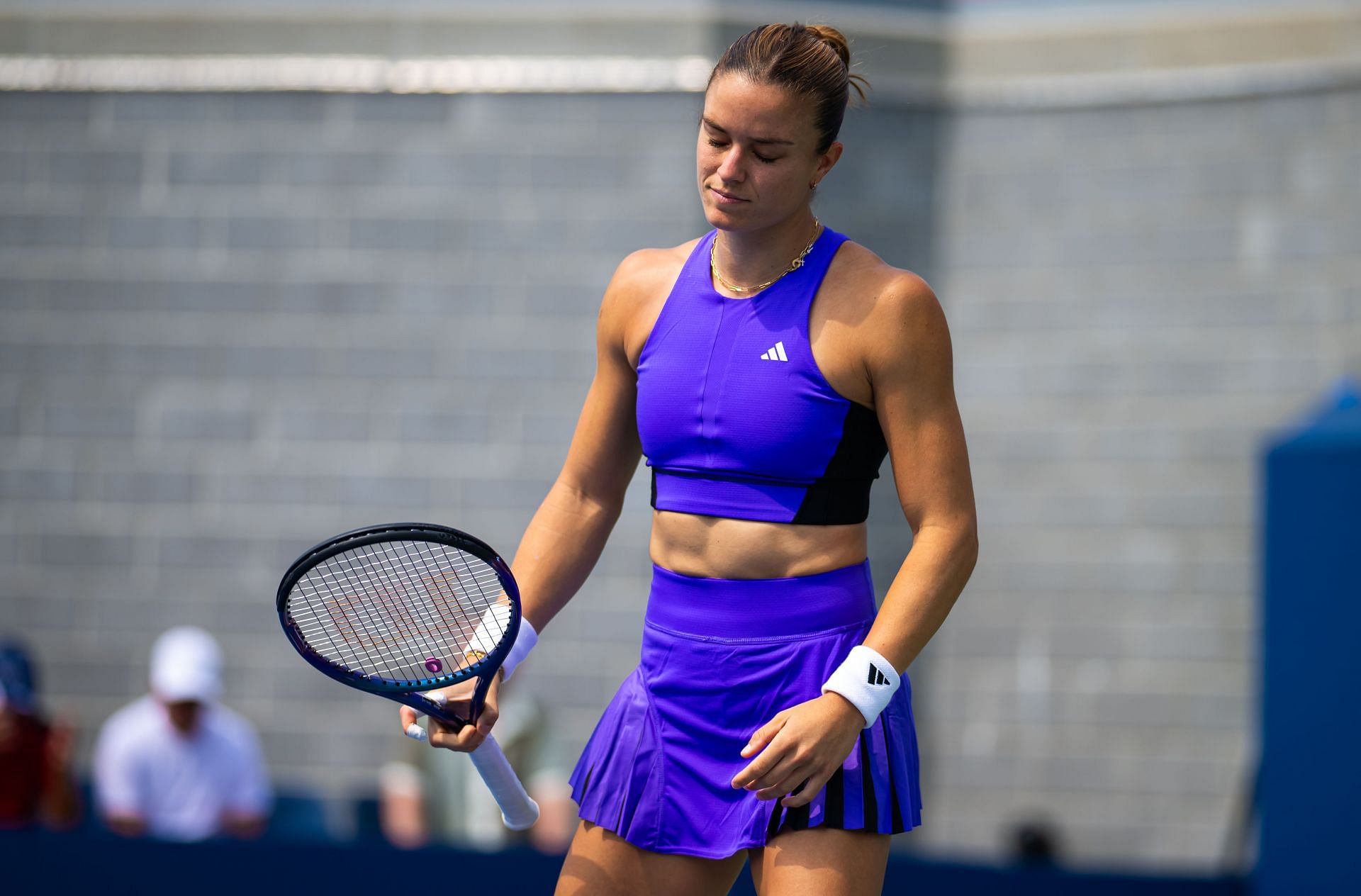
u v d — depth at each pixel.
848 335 7.06
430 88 24.97
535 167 24.81
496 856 15.70
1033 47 25.00
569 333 24.69
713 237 7.63
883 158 24.95
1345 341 23.67
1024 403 24.92
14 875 15.94
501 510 24.64
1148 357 24.53
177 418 25.03
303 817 23.52
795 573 7.24
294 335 25.02
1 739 19.94
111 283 25.23
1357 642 14.22
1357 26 23.73
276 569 24.77
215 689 21.22
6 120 25.39
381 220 25.00
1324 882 14.22
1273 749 14.52
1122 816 24.11
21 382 25.27
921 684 24.94
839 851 7.04
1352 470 14.27
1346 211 23.72
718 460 7.28
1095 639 24.45
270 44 25.19
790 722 6.67
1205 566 24.16
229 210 25.16
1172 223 24.50
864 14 24.84
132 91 25.30
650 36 24.62
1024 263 24.95
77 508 25.03
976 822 24.56
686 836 7.42
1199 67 24.44
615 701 7.77
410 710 7.54
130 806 20.81
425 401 24.83
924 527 7.09
